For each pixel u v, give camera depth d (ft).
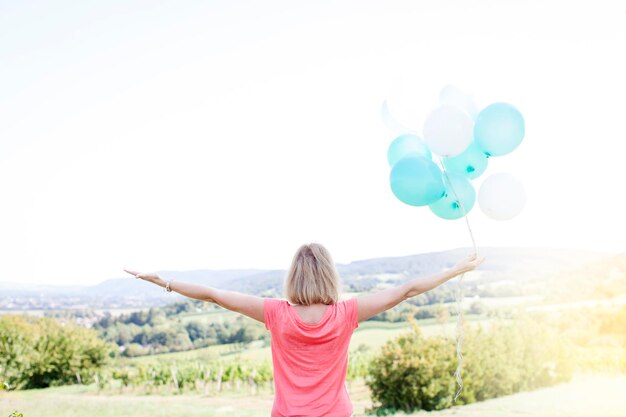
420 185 9.86
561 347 26.00
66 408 26.78
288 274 7.33
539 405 23.49
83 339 29.81
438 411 24.23
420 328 27.89
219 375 29.04
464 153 10.60
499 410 23.44
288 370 7.09
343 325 7.09
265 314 7.16
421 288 7.40
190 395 28.71
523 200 10.29
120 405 27.25
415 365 24.76
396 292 7.36
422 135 10.30
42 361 28.78
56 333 29.50
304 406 6.92
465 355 25.04
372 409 25.40
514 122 10.18
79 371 29.27
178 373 29.12
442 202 10.42
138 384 29.22
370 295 7.36
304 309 7.18
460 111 9.98
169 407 26.91
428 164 9.96
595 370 25.62
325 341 7.03
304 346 7.05
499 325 26.63
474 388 25.00
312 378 7.02
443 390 24.70
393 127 11.21
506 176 10.30
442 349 25.20
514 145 10.34
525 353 25.82
